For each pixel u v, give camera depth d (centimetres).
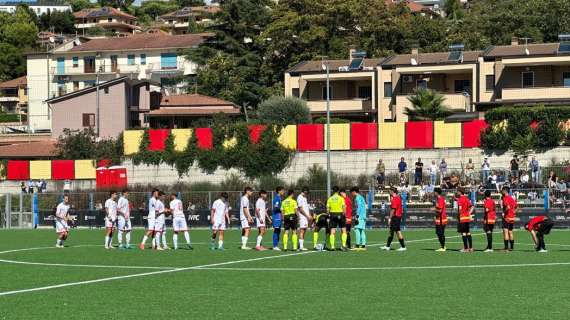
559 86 10800
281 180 9812
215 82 13812
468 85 11606
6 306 2709
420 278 3325
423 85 11688
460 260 4053
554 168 7794
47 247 5431
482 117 10406
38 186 10344
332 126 9850
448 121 10081
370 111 11831
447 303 2652
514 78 11062
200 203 8025
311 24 13525
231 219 7919
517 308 2542
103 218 8381
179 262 4144
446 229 7075
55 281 3394
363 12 13612
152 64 17875
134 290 3075
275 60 13750
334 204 4797
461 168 8631
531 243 5203
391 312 2492
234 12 14312
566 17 13688
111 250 5069
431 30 14075
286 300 2766
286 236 4884
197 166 10294
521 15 13975
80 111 13025
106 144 10919
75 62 18125
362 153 9669
